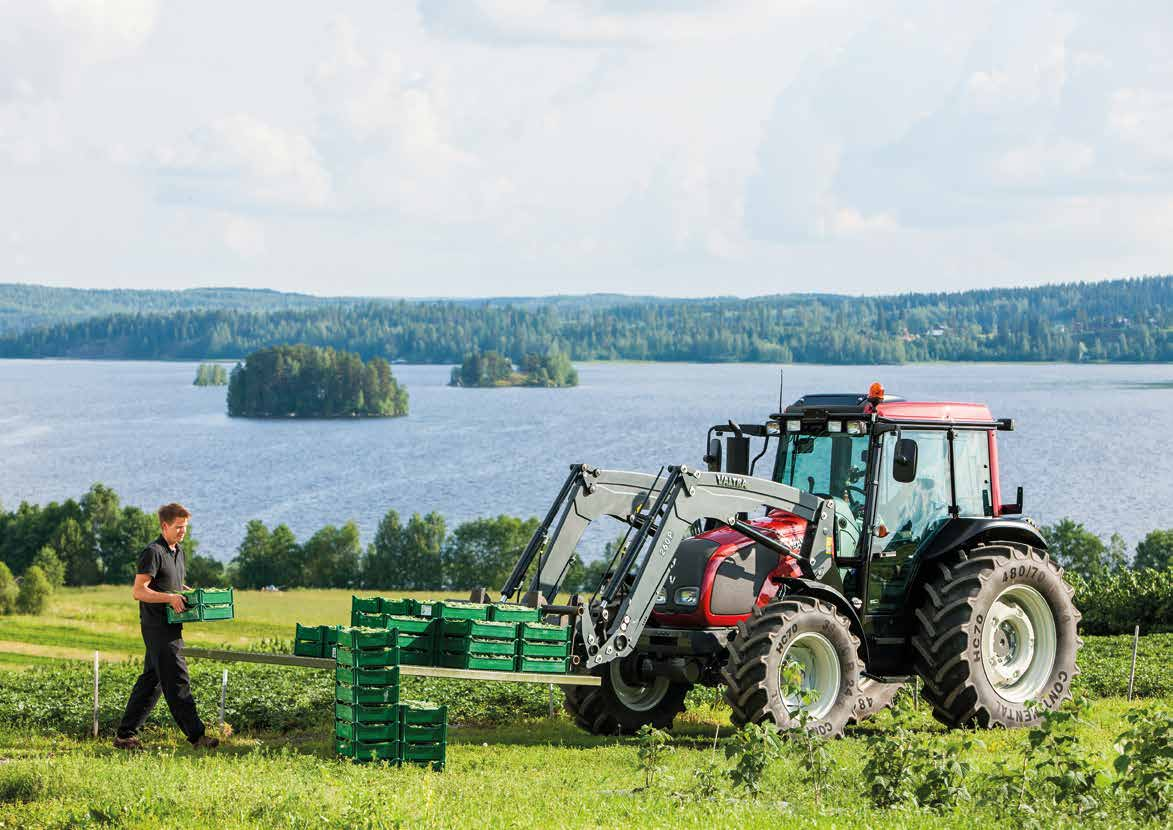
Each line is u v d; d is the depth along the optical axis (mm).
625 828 10383
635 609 15609
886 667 17109
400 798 11047
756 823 10344
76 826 10633
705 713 19156
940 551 17125
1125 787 10602
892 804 11133
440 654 14281
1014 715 16812
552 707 19359
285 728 17672
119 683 20922
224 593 15234
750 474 17875
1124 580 38344
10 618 105500
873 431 16969
